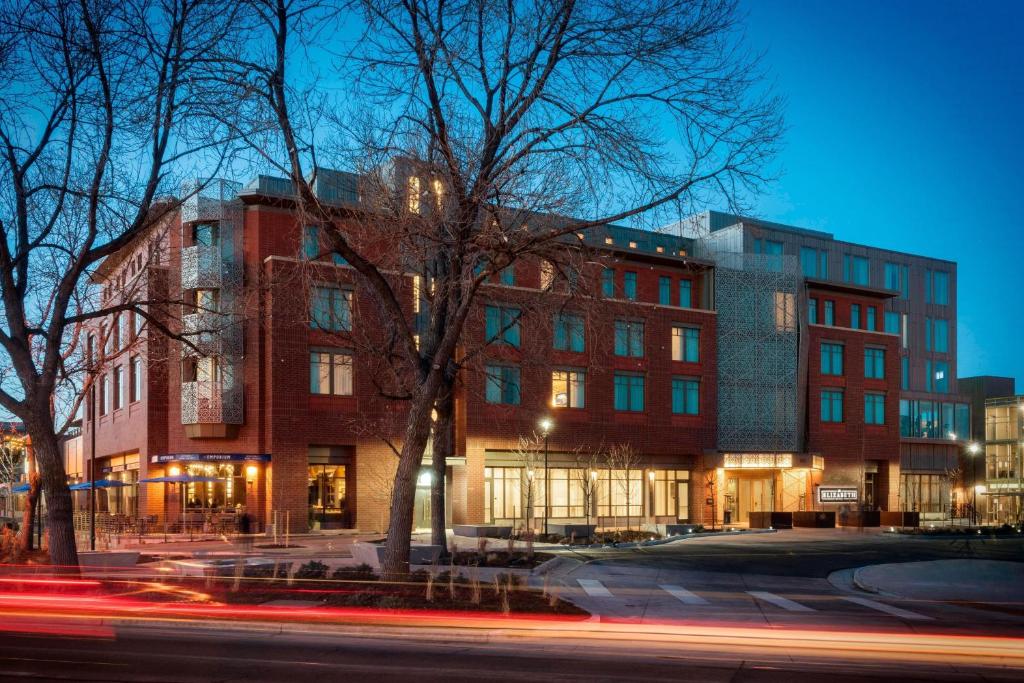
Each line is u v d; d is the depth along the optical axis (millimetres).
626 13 17219
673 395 60156
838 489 61344
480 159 19312
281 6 17453
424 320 40156
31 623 17406
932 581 25766
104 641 15188
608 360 57406
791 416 63875
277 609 17688
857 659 14047
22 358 20938
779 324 64312
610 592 22188
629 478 57500
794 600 21688
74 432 78125
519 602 18641
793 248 73250
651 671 12672
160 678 11719
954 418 83062
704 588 23844
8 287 20859
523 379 53688
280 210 47594
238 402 47094
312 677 11883
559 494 55719
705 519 60406
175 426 48531
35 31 19484
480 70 18719
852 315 70375
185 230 47094
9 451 62375
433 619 16844
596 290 21141
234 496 47812
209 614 17547
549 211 19156
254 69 17609
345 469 49000
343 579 21953
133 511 54719
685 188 17516
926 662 13852
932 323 83188
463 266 19828
